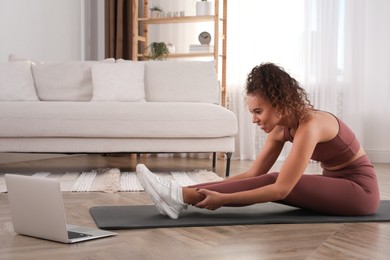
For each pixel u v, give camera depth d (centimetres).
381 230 243
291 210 281
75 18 644
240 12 618
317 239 225
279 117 248
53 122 431
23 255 200
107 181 388
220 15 633
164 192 255
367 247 214
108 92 495
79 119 432
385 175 470
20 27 573
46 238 222
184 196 255
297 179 247
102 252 204
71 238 221
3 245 214
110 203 310
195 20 608
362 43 585
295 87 248
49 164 519
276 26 608
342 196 262
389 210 284
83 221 261
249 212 275
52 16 612
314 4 596
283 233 236
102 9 672
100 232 232
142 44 659
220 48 630
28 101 478
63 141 437
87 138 438
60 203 214
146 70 514
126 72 502
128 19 654
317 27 593
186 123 439
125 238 225
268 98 244
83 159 575
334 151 262
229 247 212
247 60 618
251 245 215
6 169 473
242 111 615
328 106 594
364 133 594
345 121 591
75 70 512
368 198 266
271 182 255
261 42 612
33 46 589
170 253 203
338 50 596
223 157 612
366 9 588
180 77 511
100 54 674
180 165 535
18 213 229
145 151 442
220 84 582
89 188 363
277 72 246
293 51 606
